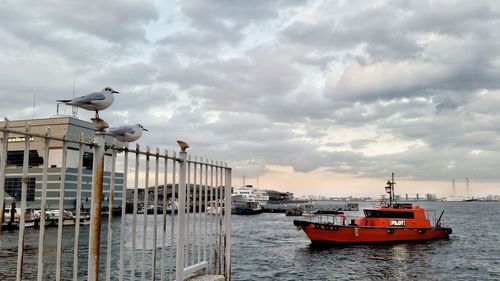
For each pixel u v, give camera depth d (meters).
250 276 29.56
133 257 4.92
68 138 4.01
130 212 99.56
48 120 72.31
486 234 62.00
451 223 92.56
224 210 7.29
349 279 28.78
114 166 4.57
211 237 6.72
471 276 29.84
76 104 4.32
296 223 44.78
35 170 73.50
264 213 148.50
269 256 38.38
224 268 7.11
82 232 51.66
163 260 5.39
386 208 46.12
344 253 39.69
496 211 178.00
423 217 47.41
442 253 39.78
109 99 4.38
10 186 74.62
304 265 33.81
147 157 5.14
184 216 5.89
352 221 46.75
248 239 53.72
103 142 4.36
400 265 33.88
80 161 4.13
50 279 23.17
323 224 43.66
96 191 4.27
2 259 29.62
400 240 45.47
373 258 37.12
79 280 22.64
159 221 78.62
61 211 3.94
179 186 5.86
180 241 5.81
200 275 6.49
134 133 4.64
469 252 40.59
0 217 3.41
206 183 6.59
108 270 4.44
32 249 34.91
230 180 7.39
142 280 5.02
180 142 5.83
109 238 4.45
